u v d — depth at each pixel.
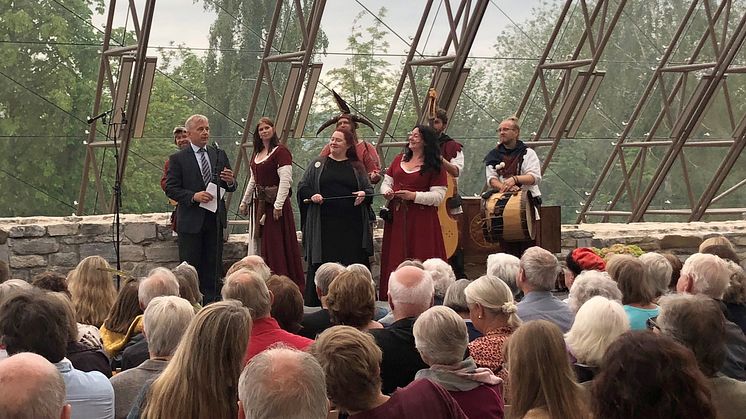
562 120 15.70
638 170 17.16
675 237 11.48
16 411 2.48
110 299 5.85
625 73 16.27
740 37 16.25
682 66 16.44
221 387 3.28
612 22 15.08
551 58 15.36
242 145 13.76
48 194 13.00
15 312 3.77
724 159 17.44
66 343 3.86
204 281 8.66
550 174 16.55
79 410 3.84
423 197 8.26
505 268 5.87
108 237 10.02
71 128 12.83
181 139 10.62
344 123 8.57
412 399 3.37
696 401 2.62
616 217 17.42
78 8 12.39
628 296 5.12
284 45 13.42
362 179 8.46
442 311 3.86
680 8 16.20
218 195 8.42
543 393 3.30
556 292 9.15
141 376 4.06
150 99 12.99
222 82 13.33
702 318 3.57
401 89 14.32
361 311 4.70
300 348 4.29
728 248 6.44
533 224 8.49
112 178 13.21
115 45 12.66
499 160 8.66
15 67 12.38
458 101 14.93
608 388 2.67
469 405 3.78
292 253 8.73
